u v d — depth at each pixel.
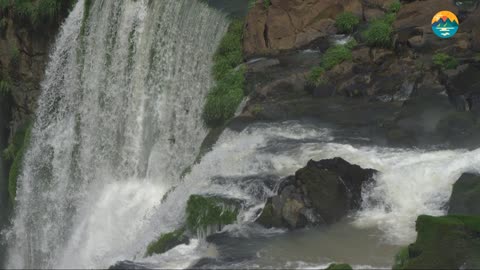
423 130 26.52
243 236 21.89
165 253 21.75
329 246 21.22
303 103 29.14
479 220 20.34
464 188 22.39
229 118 29.75
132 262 21.00
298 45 32.00
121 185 32.06
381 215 22.97
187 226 22.88
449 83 27.77
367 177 23.62
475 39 29.12
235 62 31.62
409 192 23.33
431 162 24.09
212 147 27.83
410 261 19.61
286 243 21.42
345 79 29.69
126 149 33.12
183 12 32.31
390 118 27.44
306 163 25.05
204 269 20.02
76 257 28.98
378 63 29.80
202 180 25.16
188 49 32.12
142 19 33.31
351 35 31.88
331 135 26.97
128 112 33.31
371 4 32.38
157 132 32.41
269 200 22.59
